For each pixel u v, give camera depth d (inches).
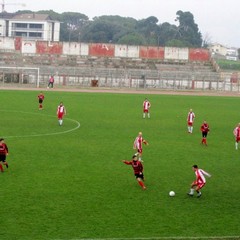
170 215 997.8
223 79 4670.3
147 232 899.4
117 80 4571.9
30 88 4015.8
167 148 1713.8
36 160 1440.7
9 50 5300.2
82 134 1946.4
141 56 5374.0
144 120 2429.9
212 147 1764.3
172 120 2466.8
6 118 2310.5
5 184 1173.7
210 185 1234.6
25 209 997.2
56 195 1098.7
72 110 2699.3
